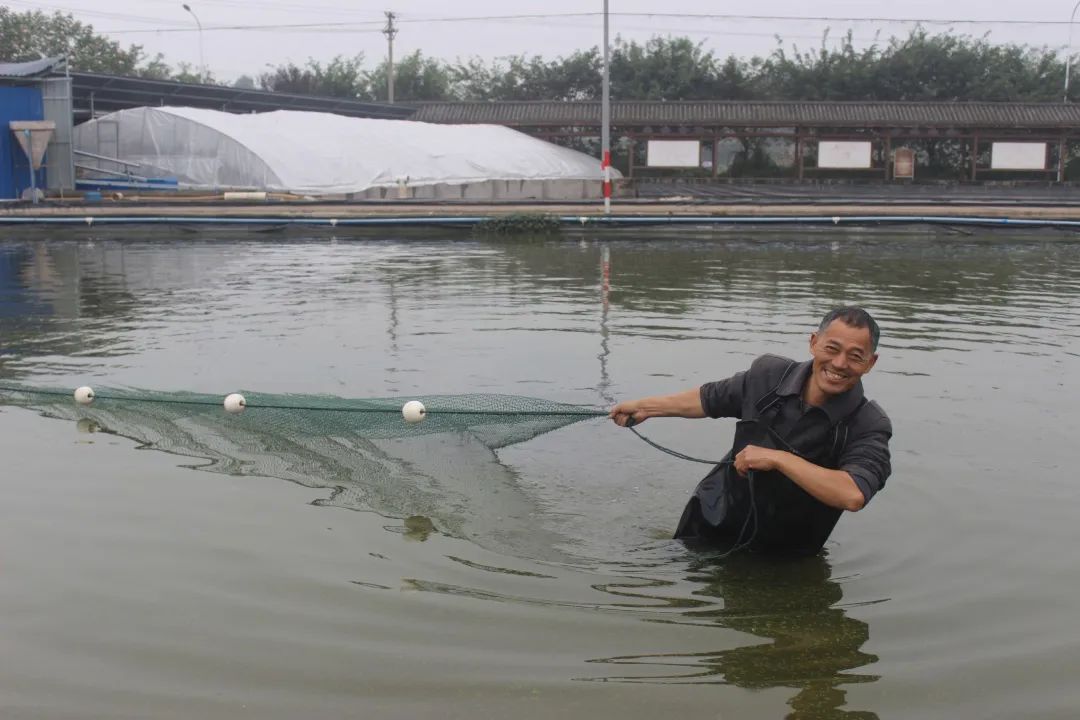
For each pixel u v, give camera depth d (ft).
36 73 93.81
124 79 110.01
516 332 34.24
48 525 17.08
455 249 66.49
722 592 15.02
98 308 39.93
